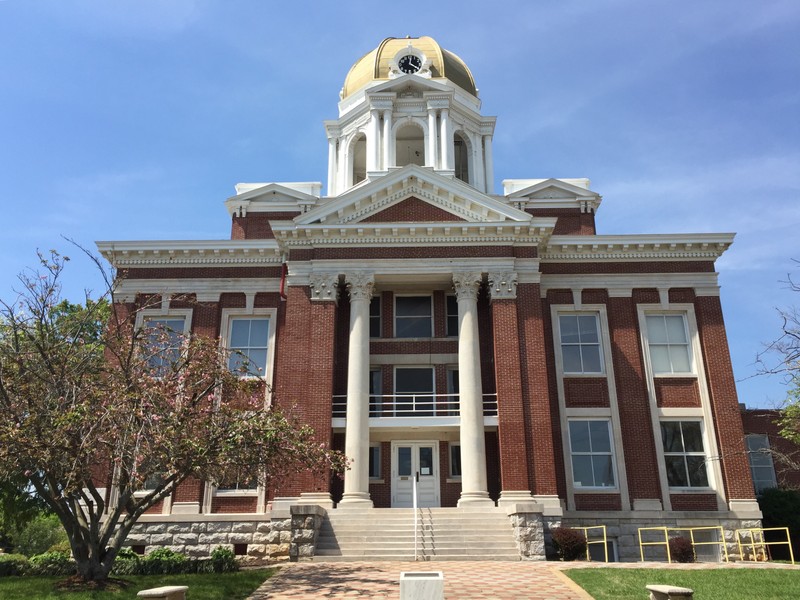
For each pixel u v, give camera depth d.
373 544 22.28
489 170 39.66
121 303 30.30
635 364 29.25
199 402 18.22
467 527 22.98
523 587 15.30
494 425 26.39
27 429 15.58
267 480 20.03
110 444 15.81
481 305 29.17
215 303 30.31
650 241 30.28
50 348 17.17
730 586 14.78
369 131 38.09
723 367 29.11
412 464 27.64
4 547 47.69
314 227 28.31
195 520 26.39
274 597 14.56
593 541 24.44
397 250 28.34
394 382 28.94
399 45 42.28
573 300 30.25
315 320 27.41
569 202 36.09
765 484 36.72
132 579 17.55
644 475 27.70
